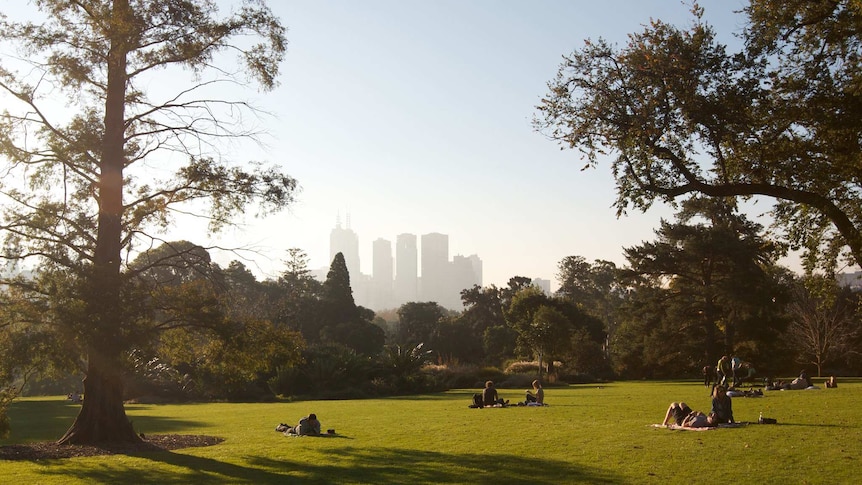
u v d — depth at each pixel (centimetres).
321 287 9694
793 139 1614
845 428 1727
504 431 1912
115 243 1980
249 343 2066
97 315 1666
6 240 1833
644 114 1527
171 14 1919
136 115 2041
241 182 1995
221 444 1909
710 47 1522
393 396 4603
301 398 4397
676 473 1193
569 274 12331
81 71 1933
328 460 1512
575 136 1616
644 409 2517
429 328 11031
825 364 6384
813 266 1909
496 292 11119
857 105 1506
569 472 1245
